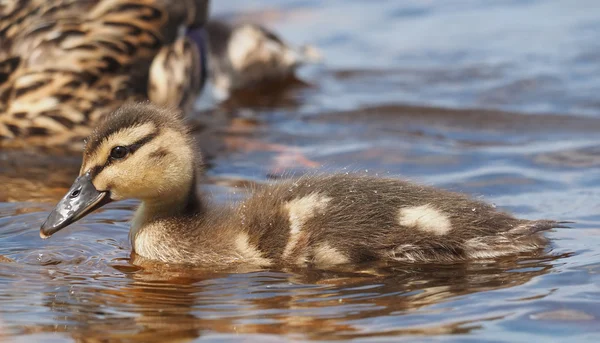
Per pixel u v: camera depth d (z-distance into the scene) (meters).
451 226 10.62
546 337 8.55
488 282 9.84
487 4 22.81
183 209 11.27
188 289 9.84
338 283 9.95
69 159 14.82
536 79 17.94
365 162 14.21
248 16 22.73
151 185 11.07
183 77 15.88
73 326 8.90
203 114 17.12
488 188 12.94
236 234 10.95
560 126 15.71
